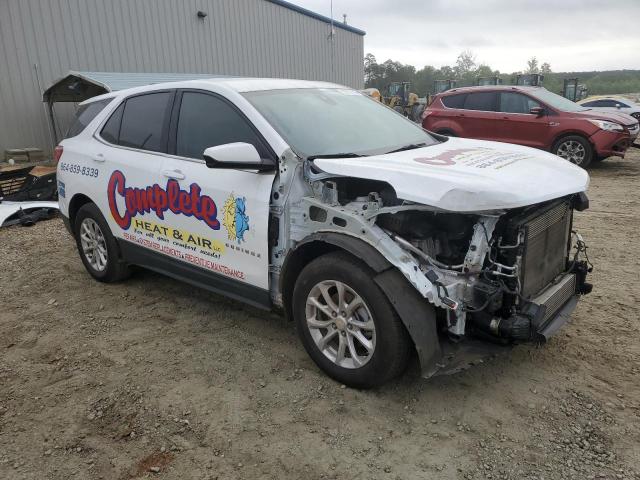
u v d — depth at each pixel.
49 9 13.02
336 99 4.34
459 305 2.94
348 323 3.18
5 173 8.67
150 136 4.38
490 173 3.03
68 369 3.66
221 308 4.57
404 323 2.86
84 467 2.73
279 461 2.73
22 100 12.75
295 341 3.95
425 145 4.07
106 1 14.17
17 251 6.43
